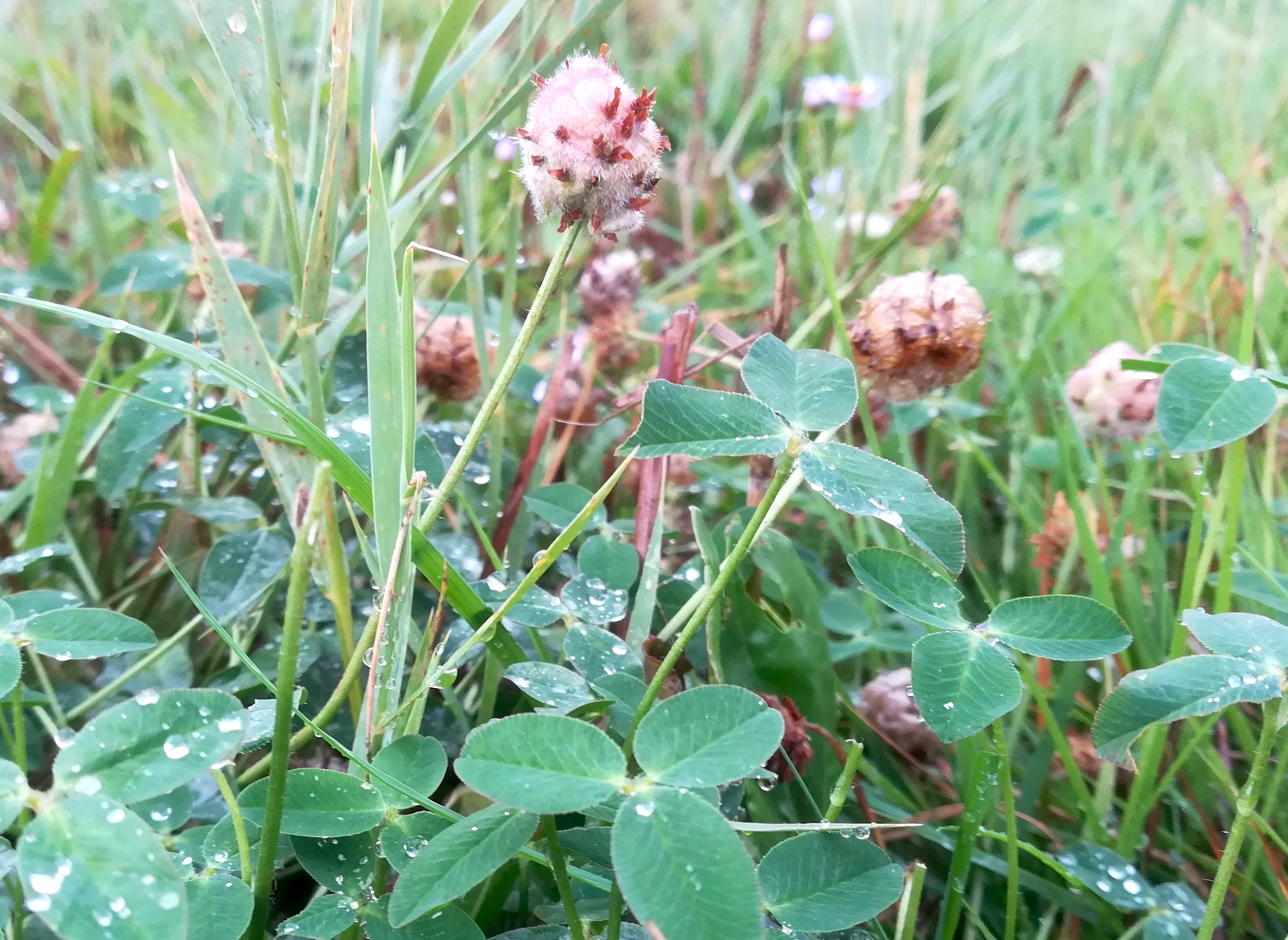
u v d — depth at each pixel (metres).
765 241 0.32
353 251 0.16
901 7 0.39
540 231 0.27
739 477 0.20
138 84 0.29
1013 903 0.11
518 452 0.20
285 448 0.12
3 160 0.31
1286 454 0.20
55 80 0.33
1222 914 0.13
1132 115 0.38
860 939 0.10
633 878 0.07
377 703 0.10
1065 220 0.30
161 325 0.21
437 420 0.20
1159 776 0.14
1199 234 0.29
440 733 0.13
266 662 0.13
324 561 0.11
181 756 0.08
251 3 0.12
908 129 0.33
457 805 0.13
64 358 0.22
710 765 0.07
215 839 0.09
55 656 0.09
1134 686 0.09
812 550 0.19
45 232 0.22
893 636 0.16
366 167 0.15
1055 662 0.17
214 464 0.18
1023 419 0.21
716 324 0.17
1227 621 0.10
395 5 0.40
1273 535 0.16
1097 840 0.13
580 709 0.10
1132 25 0.45
